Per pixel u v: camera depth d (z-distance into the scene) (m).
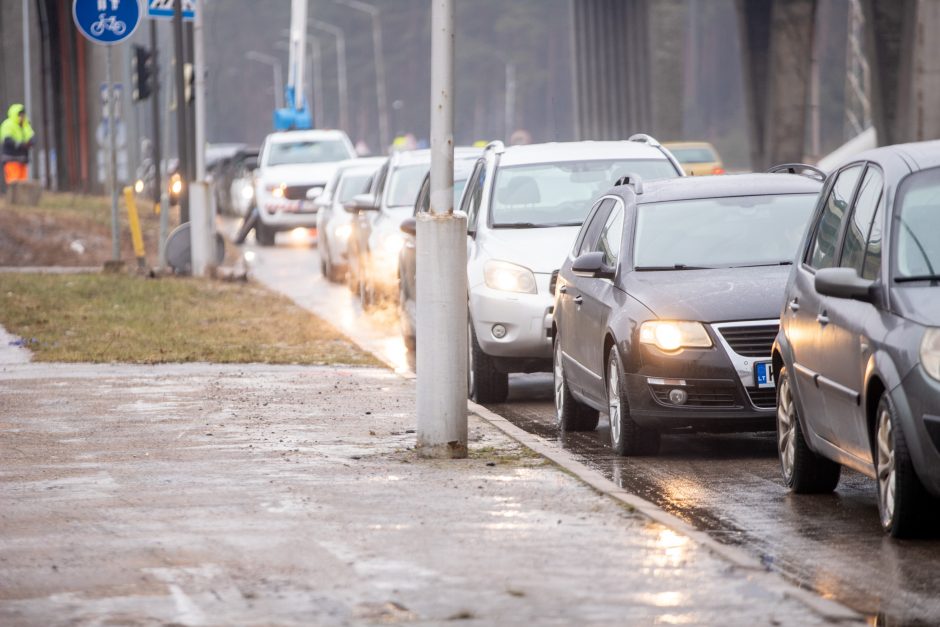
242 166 148.25
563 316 36.97
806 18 164.00
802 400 27.30
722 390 31.27
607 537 23.22
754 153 180.00
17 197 108.25
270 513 25.08
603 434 36.34
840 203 27.39
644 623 18.62
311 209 111.81
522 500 26.11
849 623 18.64
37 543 22.98
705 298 31.92
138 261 78.81
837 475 27.78
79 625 18.64
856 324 24.53
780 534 24.41
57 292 66.94
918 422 22.47
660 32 183.00
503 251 41.81
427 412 30.56
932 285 23.69
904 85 115.81
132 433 33.78
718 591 20.08
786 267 33.47
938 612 19.62
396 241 63.25
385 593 20.00
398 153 69.19
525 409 40.88
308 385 41.91
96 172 145.75
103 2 66.94
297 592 20.08
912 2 113.81
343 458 30.50
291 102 154.38
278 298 68.81
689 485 29.02
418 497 26.42
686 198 35.88
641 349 31.72
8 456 30.91
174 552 22.33
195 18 76.75
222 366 46.53
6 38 174.88
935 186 24.89
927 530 23.50
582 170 44.75
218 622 18.73
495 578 20.75
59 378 43.47
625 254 34.47
